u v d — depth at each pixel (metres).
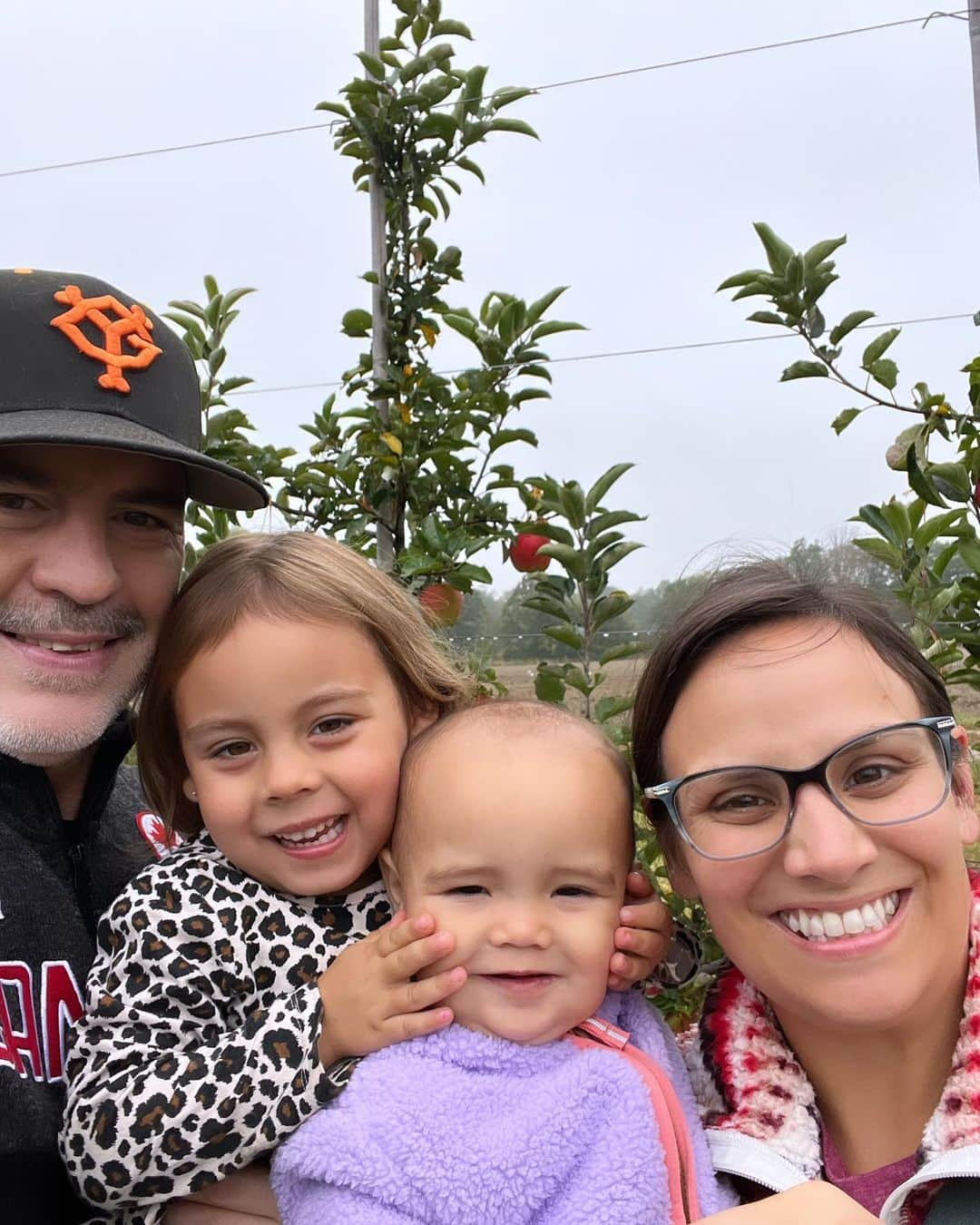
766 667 0.50
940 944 0.49
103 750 0.69
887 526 0.92
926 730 0.49
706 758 0.51
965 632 0.91
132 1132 0.52
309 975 0.58
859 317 0.90
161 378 0.68
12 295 0.65
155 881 0.60
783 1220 0.44
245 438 1.21
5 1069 0.52
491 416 1.18
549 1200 0.50
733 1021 0.56
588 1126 0.51
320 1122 0.52
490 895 0.55
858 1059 0.52
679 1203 0.51
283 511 1.22
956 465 0.86
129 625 0.66
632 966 0.56
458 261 1.16
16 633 0.63
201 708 0.60
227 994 0.58
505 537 1.19
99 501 0.65
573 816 0.55
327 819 0.59
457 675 0.71
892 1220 0.47
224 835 0.60
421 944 0.53
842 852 0.47
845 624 0.51
